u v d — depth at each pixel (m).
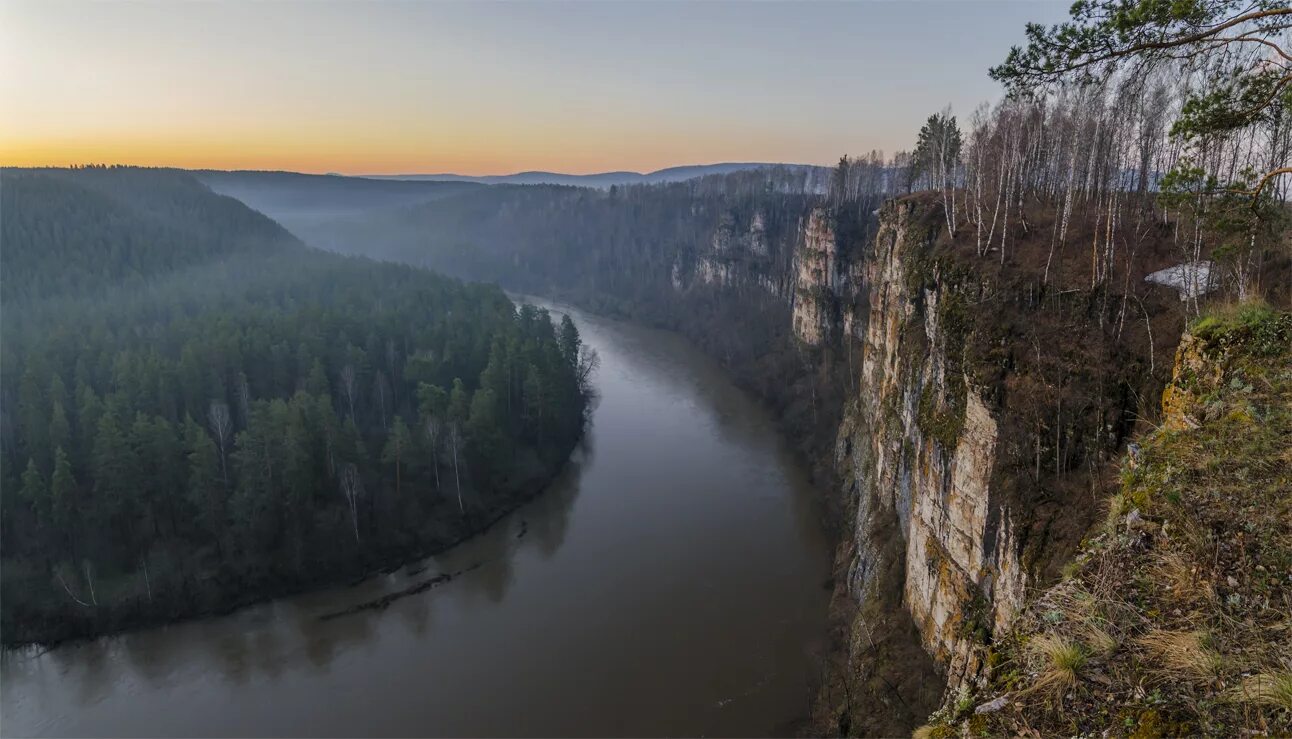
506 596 51.81
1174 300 29.45
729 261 137.00
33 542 53.19
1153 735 7.04
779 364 96.75
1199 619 8.23
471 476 65.12
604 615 48.50
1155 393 26.33
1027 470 28.38
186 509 56.50
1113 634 8.45
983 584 29.94
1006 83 16.20
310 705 42.00
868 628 39.38
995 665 9.11
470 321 97.69
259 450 57.41
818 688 39.62
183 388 68.31
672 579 52.03
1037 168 51.19
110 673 45.81
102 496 53.81
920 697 32.34
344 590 54.44
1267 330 13.51
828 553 54.06
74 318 90.06
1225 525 9.34
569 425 78.62
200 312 97.31
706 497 64.88
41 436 58.53
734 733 37.56
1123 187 43.53
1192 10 13.30
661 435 79.94
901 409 45.25
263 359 77.56
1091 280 32.78
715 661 43.16
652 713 39.38
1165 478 10.95
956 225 45.22
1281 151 26.73
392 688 43.03
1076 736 7.43
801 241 110.69
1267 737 6.59
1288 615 7.84
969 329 34.62
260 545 54.91
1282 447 10.46
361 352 78.38
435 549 59.00
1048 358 30.41
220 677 45.06
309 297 109.06
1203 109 14.74
